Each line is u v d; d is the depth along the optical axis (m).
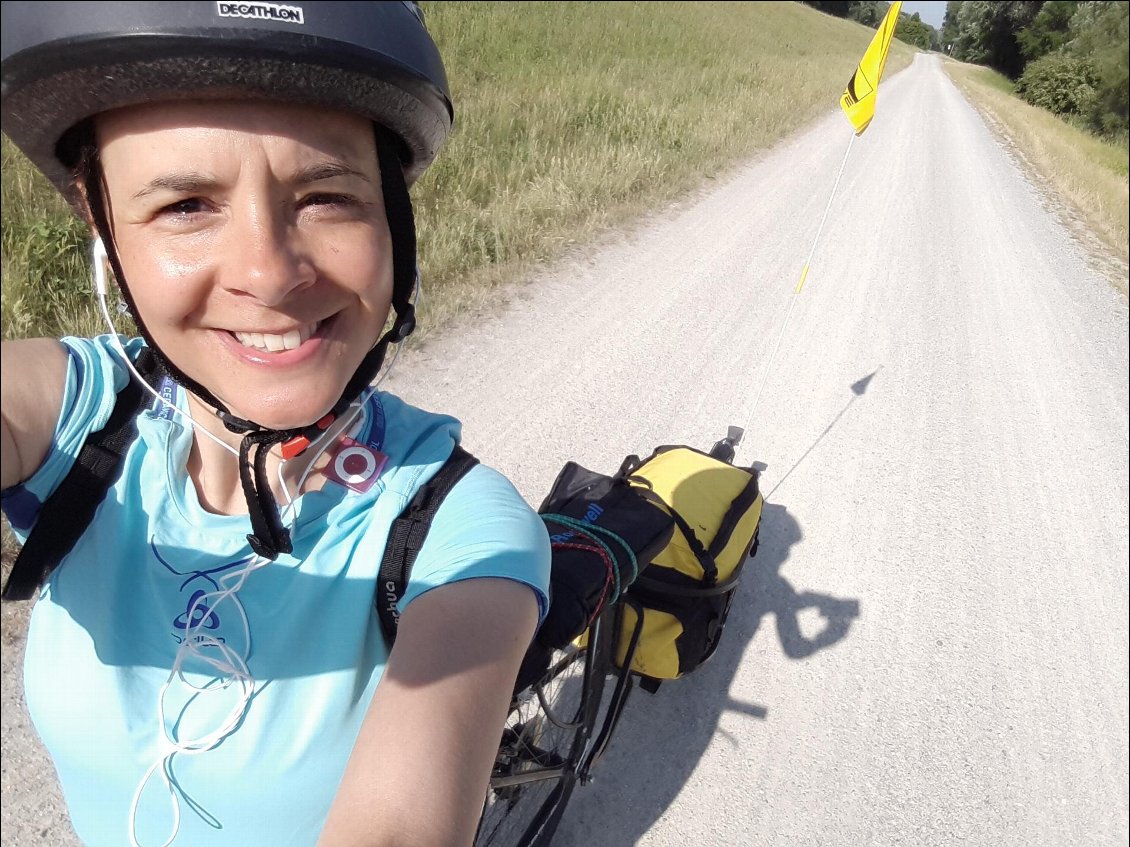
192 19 0.61
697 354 4.93
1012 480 4.20
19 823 1.92
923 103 23.22
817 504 3.77
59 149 0.75
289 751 0.87
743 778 2.45
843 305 6.18
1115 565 3.67
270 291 0.70
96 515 0.88
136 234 0.72
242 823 0.90
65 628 0.89
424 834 0.70
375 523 0.90
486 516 0.92
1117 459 4.57
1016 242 9.01
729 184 9.04
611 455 3.79
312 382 0.77
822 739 2.60
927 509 3.86
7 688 2.18
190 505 0.89
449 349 4.36
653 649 2.12
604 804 2.33
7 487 0.83
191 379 0.82
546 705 1.79
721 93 13.53
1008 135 20.16
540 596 0.92
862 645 3.00
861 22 69.69
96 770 0.90
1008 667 2.99
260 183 0.69
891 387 4.99
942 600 3.29
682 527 2.20
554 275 5.60
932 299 6.64
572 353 4.61
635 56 14.44
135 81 0.63
